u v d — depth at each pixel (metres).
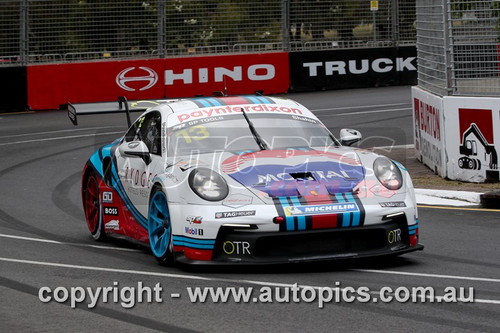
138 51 77.25
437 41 42.31
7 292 20.20
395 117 63.75
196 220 21.55
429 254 24.94
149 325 16.95
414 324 16.66
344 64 83.12
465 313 17.50
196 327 16.72
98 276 22.05
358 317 17.23
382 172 23.25
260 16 80.25
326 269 22.48
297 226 21.11
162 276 21.84
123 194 27.27
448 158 40.22
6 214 35.12
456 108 39.59
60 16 75.19
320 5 81.62
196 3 78.38
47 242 28.56
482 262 23.58
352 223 21.50
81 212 35.78
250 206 21.34
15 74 74.50
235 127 25.72
